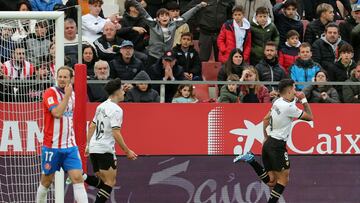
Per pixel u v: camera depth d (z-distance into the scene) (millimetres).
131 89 49469
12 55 47000
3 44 47000
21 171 47406
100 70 49938
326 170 49906
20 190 47438
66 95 41406
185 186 49000
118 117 44906
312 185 49812
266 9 56938
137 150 48719
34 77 47125
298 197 49719
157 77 51906
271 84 49156
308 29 59219
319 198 49906
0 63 46906
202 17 59562
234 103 49250
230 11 60125
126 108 48688
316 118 49906
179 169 48969
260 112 49375
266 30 56938
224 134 49219
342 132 50000
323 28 59062
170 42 55750
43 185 43406
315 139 49875
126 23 57250
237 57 52438
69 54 52031
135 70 51469
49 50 47219
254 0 60344
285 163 46500
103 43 53188
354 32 58844
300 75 52688
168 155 48906
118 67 51219
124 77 51219
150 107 48844
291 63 56844
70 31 52219
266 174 47312
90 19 56438
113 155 45719
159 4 61562
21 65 47062
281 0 65438
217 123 49188
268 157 46625
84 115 45438
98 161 45531
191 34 56656
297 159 49781
